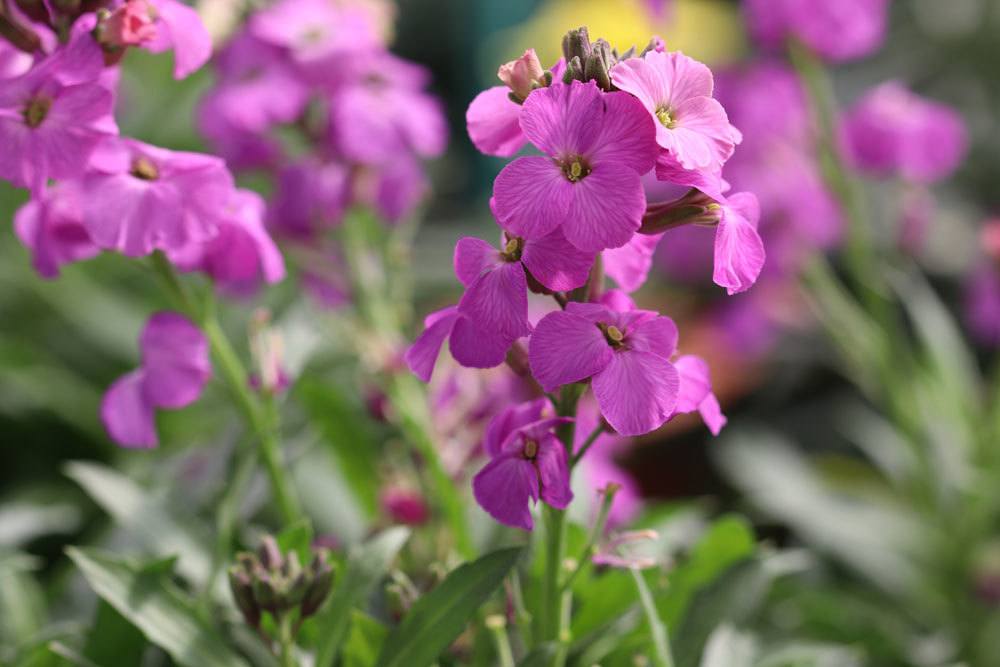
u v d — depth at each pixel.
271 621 0.45
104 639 0.45
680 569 0.47
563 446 0.41
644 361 0.39
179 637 0.44
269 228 0.54
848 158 0.69
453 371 0.52
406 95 0.54
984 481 0.63
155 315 0.46
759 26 0.63
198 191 0.43
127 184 0.43
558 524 0.42
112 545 0.52
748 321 0.85
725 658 0.45
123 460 0.69
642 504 0.62
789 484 0.68
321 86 0.53
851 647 0.54
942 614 0.64
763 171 0.70
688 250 0.84
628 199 0.39
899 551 0.66
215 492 0.51
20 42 0.43
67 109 0.42
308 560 0.46
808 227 0.70
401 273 0.56
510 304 0.39
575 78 0.39
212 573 0.46
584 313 0.39
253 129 0.53
